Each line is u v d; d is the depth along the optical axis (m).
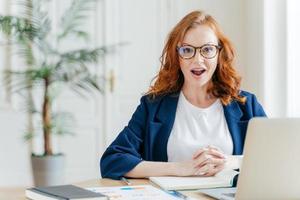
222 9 5.00
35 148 5.02
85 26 5.02
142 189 1.63
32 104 4.81
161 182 1.78
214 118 2.15
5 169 5.07
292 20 4.25
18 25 4.47
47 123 4.55
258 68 4.53
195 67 2.04
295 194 1.36
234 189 1.69
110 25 5.03
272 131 1.34
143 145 2.18
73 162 5.06
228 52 2.13
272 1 4.31
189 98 2.18
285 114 4.30
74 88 4.98
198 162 1.90
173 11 5.02
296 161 1.35
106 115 5.05
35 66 4.66
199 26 2.05
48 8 4.98
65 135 5.04
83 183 1.90
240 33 5.00
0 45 5.00
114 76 5.04
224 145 2.10
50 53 4.61
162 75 2.20
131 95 5.07
